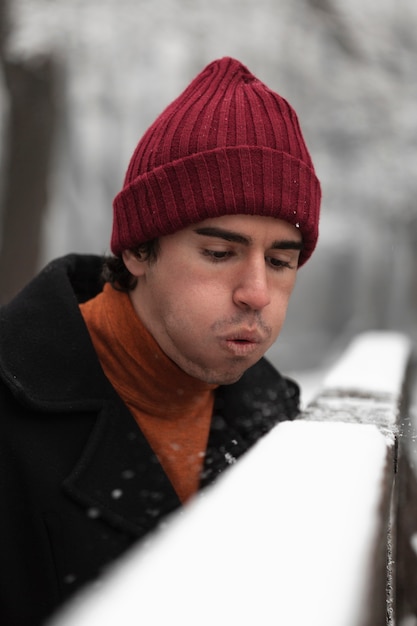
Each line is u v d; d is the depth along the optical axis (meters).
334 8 15.37
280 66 15.42
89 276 2.28
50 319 1.89
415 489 2.25
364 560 0.77
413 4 17.22
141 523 1.75
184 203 1.73
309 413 2.19
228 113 1.78
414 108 18.05
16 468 1.74
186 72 17.80
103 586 0.64
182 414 1.97
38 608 1.69
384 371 3.52
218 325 1.71
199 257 1.71
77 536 1.70
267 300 1.69
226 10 12.39
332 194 22.20
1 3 10.80
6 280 11.41
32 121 11.26
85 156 35.31
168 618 0.56
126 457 1.81
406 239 27.77
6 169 11.50
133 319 1.88
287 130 1.82
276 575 0.66
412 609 2.13
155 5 11.53
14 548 1.71
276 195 1.74
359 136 19.17
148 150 1.83
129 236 1.85
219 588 0.62
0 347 1.83
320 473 1.04
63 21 10.89
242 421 2.14
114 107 17.34
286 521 0.81
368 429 1.44
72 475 1.72
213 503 0.86
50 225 13.10
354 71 17.11
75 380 1.83
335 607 0.62
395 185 20.98
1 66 11.15
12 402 1.79
